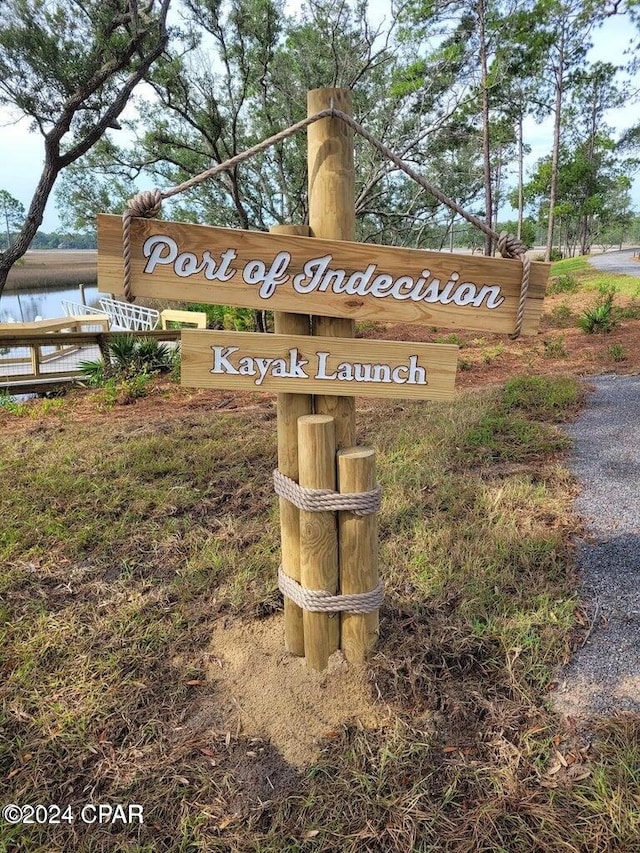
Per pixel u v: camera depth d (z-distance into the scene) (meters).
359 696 2.16
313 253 1.83
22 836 1.73
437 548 3.13
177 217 12.55
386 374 1.98
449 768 1.87
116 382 8.31
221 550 3.22
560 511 3.53
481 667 2.28
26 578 3.01
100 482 4.16
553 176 33.56
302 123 1.81
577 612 2.61
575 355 8.62
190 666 2.38
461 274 1.91
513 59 15.75
